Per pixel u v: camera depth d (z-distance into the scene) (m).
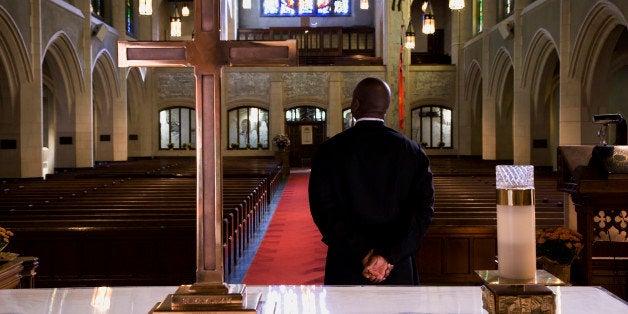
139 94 27.48
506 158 23.59
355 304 1.80
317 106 28.73
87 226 6.73
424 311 1.73
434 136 28.61
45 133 24.44
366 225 2.62
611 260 4.59
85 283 6.43
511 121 23.56
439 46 31.92
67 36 18.67
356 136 2.68
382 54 30.03
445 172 16.31
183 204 8.81
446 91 28.33
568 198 4.95
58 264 6.42
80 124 20.11
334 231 2.54
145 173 16.48
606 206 4.30
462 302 1.83
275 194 17.81
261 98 28.67
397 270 2.62
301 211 14.03
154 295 1.96
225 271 7.39
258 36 31.36
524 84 19.72
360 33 32.12
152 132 28.33
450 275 6.52
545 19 17.55
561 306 1.77
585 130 15.78
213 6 1.79
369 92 2.72
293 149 29.14
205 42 1.78
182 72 28.38
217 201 1.74
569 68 15.84
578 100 15.78
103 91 23.34
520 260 1.48
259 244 9.94
